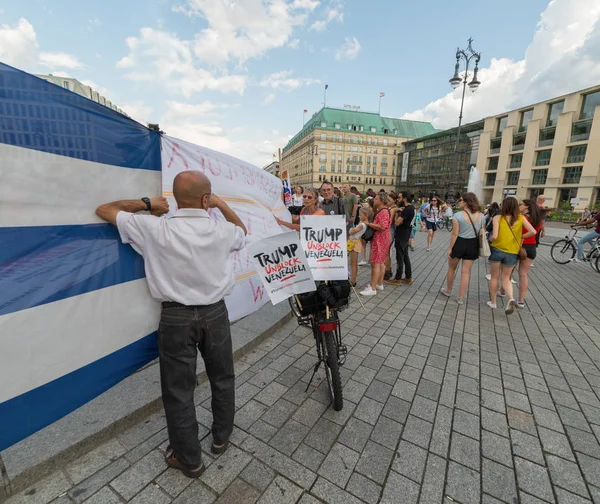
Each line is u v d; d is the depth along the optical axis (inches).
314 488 71.0
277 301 92.4
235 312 130.8
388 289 227.0
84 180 64.5
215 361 72.5
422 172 2659.9
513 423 93.6
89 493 68.1
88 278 66.6
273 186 169.2
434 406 100.3
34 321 58.6
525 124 1873.8
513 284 253.6
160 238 63.4
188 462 70.1
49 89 57.5
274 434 86.7
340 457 79.6
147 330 80.3
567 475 76.0
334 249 103.9
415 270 293.0
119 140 72.2
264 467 76.0
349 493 70.0
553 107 1723.7
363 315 175.5
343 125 3253.0
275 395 103.5
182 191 65.2
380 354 132.9
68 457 74.5
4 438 56.6
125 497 67.5
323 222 102.5
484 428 91.1
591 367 126.1
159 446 80.9
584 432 90.6
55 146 59.1
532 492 71.4
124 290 73.9
